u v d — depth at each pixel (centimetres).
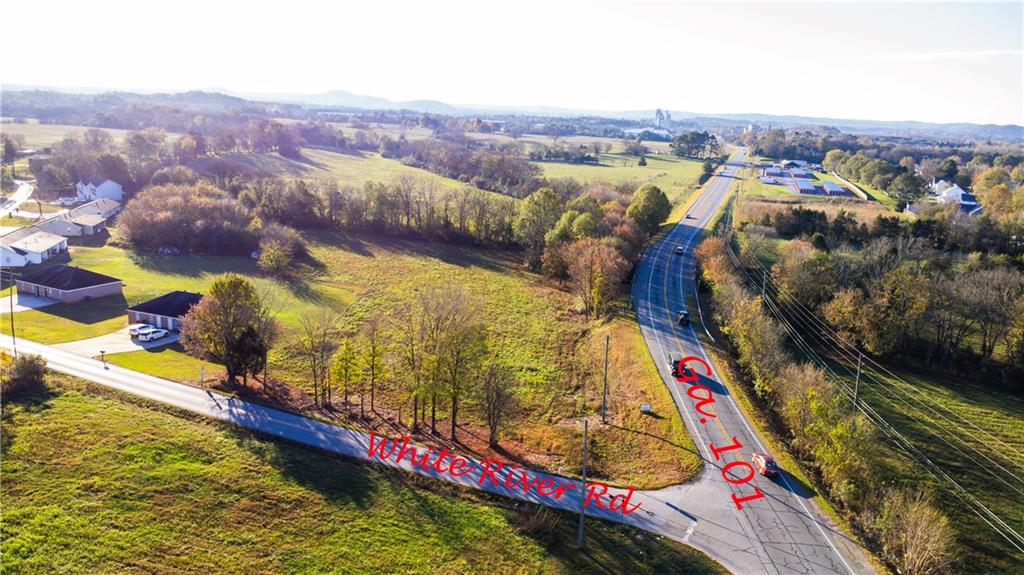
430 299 8106
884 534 4778
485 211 15912
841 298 9188
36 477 5228
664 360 8150
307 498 5275
